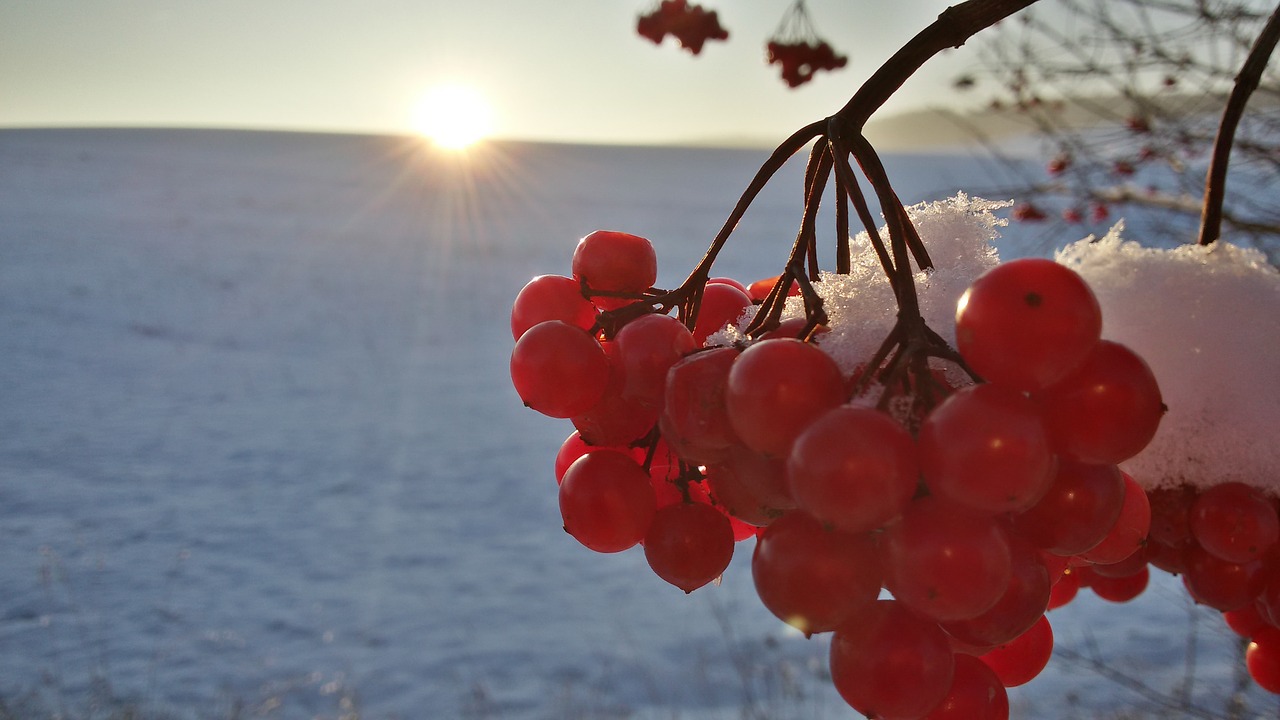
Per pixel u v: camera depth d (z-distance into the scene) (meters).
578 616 6.29
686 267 21.33
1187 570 0.81
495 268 23.55
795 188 52.66
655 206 40.53
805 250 0.67
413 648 5.81
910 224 0.65
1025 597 0.57
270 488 8.80
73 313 16.25
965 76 2.91
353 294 19.56
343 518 8.11
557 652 5.77
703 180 60.25
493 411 11.64
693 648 5.78
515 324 0.74
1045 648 0.70
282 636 5.96
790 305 0.69
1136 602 6.05
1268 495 0.77
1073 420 0.55
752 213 37.34
